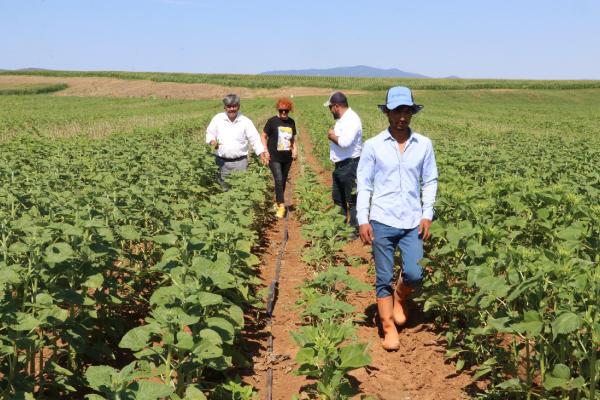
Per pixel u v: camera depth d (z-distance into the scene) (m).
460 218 6.42
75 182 8.93
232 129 9.96
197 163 11.28
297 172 17.64
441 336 5.52
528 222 6.70
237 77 130.00
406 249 5.25
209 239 5.59
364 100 74.25
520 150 15.16
